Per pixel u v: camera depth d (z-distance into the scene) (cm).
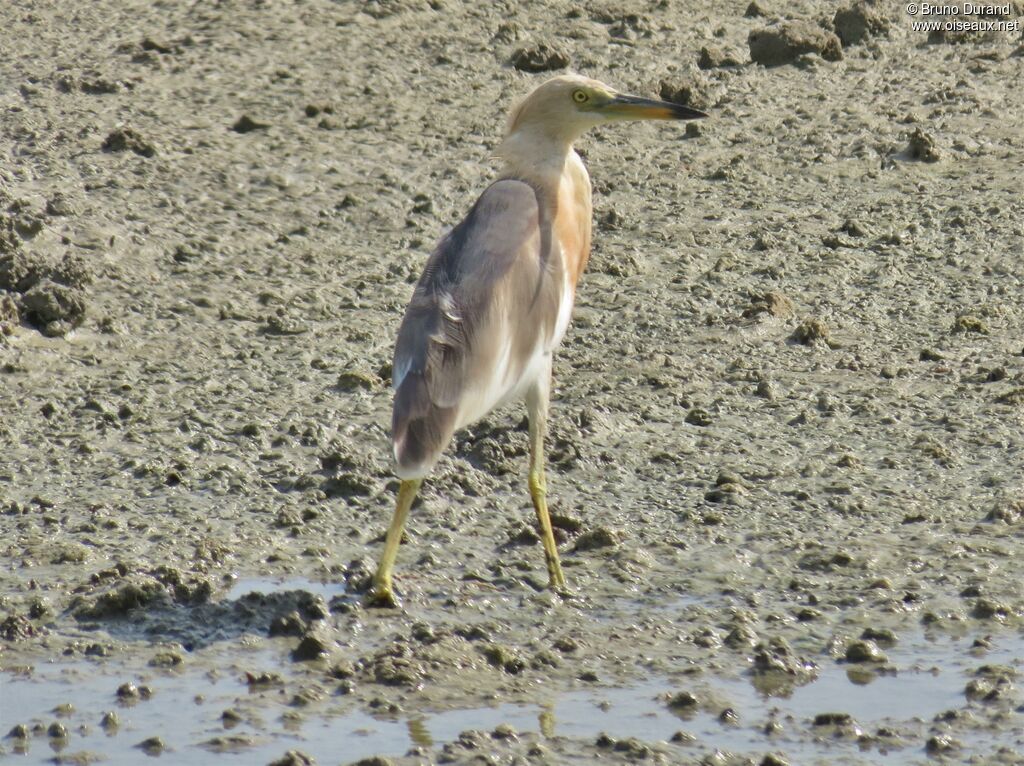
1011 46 2503
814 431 1302
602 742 832
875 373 1429
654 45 2494
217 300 1595
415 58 2391
